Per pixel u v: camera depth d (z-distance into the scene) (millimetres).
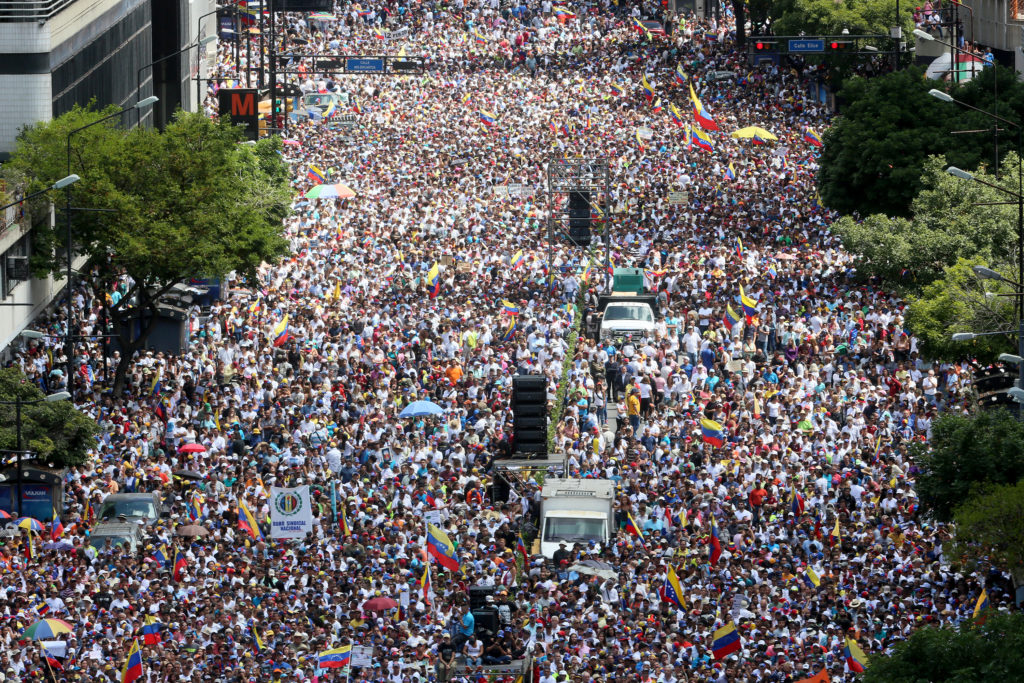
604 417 160625
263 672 104062
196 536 127500
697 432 148500
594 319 188500
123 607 113812
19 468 128000
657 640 107438
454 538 127000
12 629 107438
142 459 142875
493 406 156750
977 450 122188
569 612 113500
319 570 121875
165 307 176125
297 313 184375
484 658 110438
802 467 139125
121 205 161125
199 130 168375
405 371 167875
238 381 166000
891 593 114125
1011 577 113938
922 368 167500
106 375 165125
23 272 162750
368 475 139750
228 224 166500
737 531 128125
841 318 181500
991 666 82875
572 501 131875
